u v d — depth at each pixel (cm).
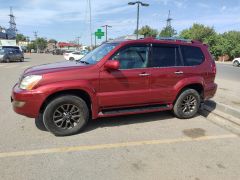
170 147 446
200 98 623
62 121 482
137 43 528
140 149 436
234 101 773
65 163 382
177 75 569
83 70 480
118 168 371
